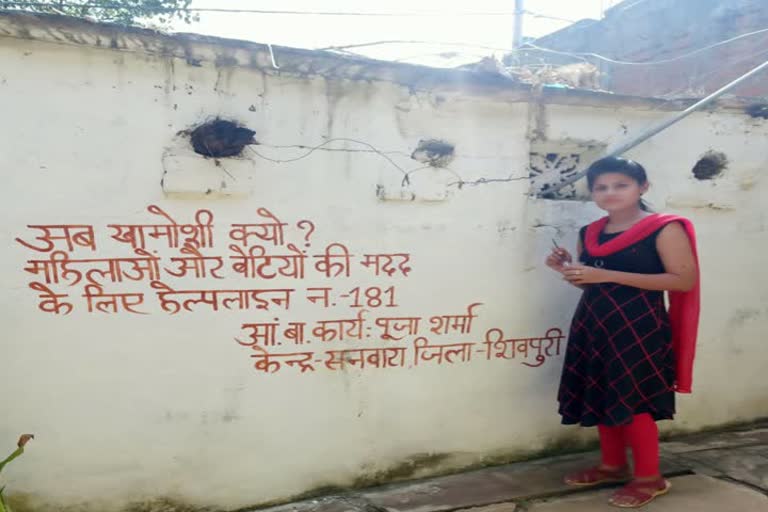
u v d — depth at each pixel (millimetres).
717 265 3811
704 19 6570
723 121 3750
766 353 3998
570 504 2926
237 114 2787
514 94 3180
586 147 3494
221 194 2787
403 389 3197
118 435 2764
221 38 2627
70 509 2721
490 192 3260
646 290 2814
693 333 2863
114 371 2736
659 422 3758
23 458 2643
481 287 3283
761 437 3799
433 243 3170
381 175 3037
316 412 3049
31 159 2564
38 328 2627
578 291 3486
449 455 3318
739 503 2887
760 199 3898
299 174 2908
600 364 2891
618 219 3004
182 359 2822
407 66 2914
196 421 2863
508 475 3277
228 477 2930
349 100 2951
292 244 2926
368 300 3082
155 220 2729
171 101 2695
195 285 2811
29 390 2633
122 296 2723
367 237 3047
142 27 2555
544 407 3498
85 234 2650
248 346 2908
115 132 2646
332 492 3107
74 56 2566
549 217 3393
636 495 2869
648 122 3578
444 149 3162
